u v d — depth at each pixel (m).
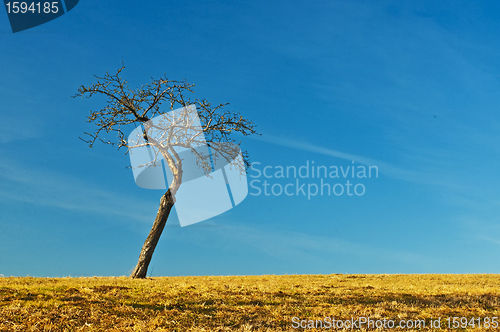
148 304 11.16
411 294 13.83
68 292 11.97
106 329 9.23
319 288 14.81
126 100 19.98
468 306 12.18
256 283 16.36
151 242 19.30
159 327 9.48
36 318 9.48
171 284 14.78
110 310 10.44
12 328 8.88
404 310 11.60
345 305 12.05
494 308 12.19
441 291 14.60
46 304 10.43
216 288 13.85
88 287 12.99
